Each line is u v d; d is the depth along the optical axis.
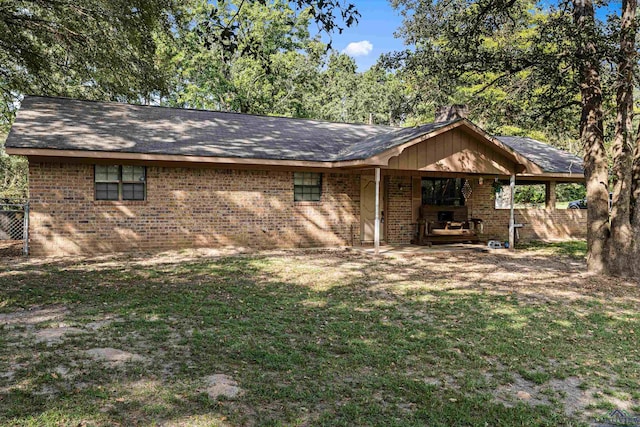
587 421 3.90
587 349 5.68
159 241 12.73
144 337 5.42
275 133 15.24
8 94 18.97
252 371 4.57
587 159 10.91
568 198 33.50
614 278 10.17
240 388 4.17
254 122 16.31
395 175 15.57
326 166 13.31
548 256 13.56
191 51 27.41
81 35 14.92
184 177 12.95
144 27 15.46
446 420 3.80
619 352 5.62
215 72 28.70
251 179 13.73
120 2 13.95
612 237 10.46
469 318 6.80
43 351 4.80
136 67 16.30
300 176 14.42
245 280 9.02
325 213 14.76
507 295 8.37
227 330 5.82
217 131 14.34
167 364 4.62
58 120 12.59
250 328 5.94
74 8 14.38
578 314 7.24
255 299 7.51
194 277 9.16
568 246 15.98
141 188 12.55
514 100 12.67
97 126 12.71
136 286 8.20
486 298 8.09
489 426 3.77
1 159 23.59
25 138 10.77
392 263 11.70
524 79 11.75
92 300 7.12
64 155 10.66
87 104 14.75
